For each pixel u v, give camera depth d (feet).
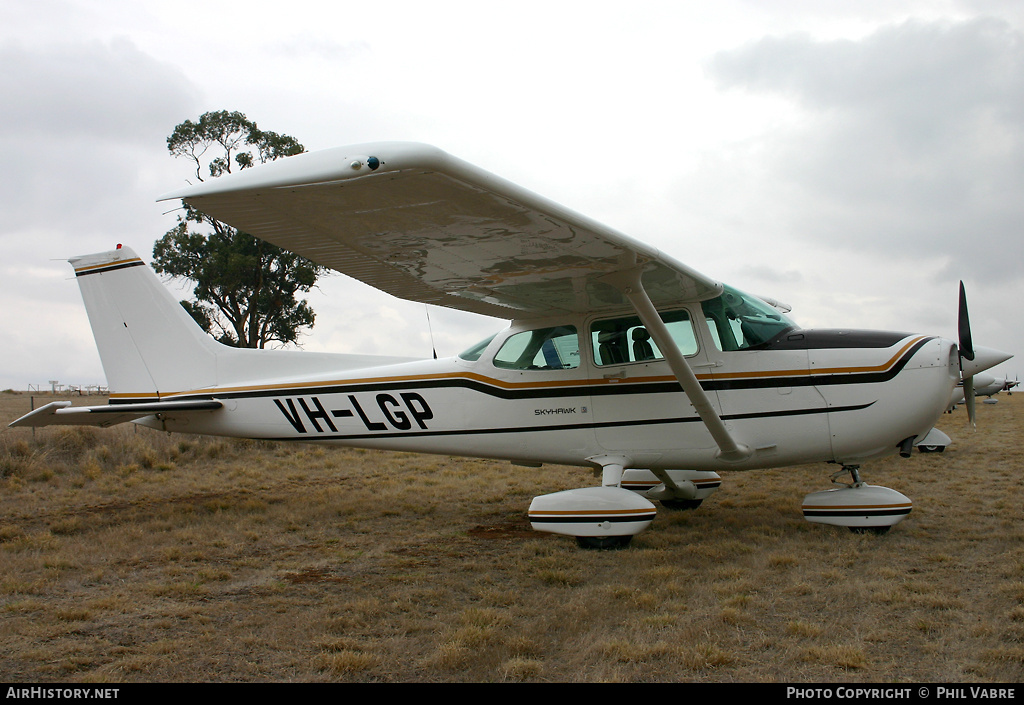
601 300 17.87
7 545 16.84
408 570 14.61
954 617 10.59
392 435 20.80
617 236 13.16
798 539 16.21
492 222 12.17
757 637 9.97
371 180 9.99
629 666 9.10
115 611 11.83
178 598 12.64
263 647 10.07
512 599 12.21
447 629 10.70
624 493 16.69
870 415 16.26
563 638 10.27
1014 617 10.38
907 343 16.40
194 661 9.53
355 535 18.49
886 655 9.25
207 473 31.42
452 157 9.88
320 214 11.50
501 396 19.48
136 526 19.31
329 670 9.17
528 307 18.61
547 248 13.67
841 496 16.94
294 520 20.27
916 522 17.78
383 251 13.83
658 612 11.30
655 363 17.87
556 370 18.95
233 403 22.34
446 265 14.90
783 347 16.98
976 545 15.25
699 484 21.71
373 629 10.85
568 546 16.75
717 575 13.41
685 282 16.38
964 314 16.53
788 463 17.40
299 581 13.82
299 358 22.33
